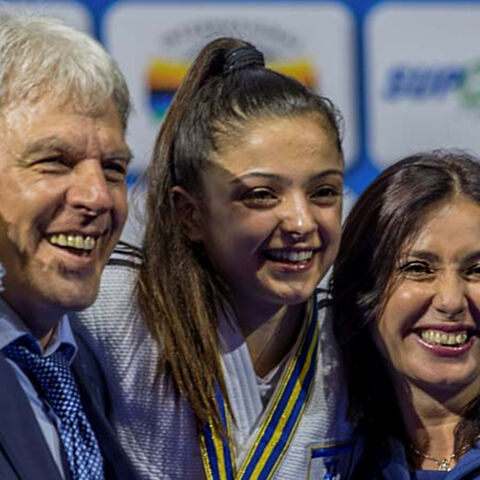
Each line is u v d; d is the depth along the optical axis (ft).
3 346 19.02
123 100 19.56
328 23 47.01
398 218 22.52
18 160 18.43
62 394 19.75
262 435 23.15
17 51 18.49
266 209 21.57
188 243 22.76
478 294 22.27
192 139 22.20
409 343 22.75
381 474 23.38
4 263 18.83
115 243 19.71
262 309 22.82
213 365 22.68
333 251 22.13
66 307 19.01
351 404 23.77
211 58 22.75
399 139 47.50
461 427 22.86
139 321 22.67
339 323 23.70
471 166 22.76
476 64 47.78
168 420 22.79
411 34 47.39
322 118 21.97
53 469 18.57
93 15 45.73
